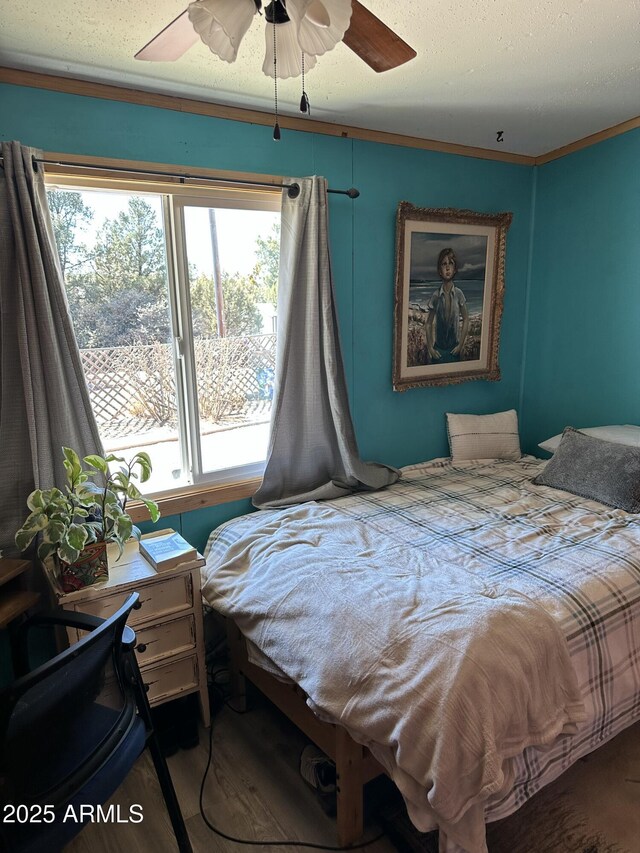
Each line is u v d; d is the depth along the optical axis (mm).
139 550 1968
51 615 1489
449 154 2830
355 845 1500
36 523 1579
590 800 1604
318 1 1016
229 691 2164
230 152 2193
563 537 2018
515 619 1430
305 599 1634
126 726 1316
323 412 2500
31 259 1735
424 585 1624
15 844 1014
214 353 2342
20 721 1009
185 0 1432
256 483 2451
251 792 1686
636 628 1641
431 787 1172
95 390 2164
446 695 1229
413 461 3059
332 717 1378
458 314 3020
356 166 2537
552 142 2889
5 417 1785
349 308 2648
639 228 2697
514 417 3193
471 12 1598
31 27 1538
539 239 3215
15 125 1784
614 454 2414
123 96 1942
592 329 2998
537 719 1323
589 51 1854
